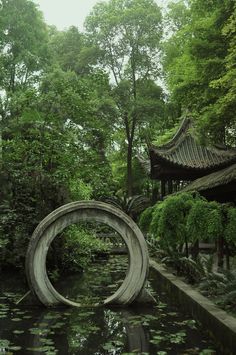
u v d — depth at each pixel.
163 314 6.43
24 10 25.38
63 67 32.44
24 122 11.33
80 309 6.73
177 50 22.14
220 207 6.53
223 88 10.80
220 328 4.89
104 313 6.48
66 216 7.05
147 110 30.08
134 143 33.84
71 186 11.52
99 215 7.10
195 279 7.54
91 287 8.95
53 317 6.20
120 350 4.75
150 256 12.98
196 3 12.59
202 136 12.23
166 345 4.93
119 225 7.11
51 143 10.74
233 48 9.38
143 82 32.78
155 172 17.72
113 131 29.17
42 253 6.93
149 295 7.07
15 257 10.05
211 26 11.38
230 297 5.62
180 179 17.17
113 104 28.56
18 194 10.24
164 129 32.50
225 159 15.84
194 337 5.29
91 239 13.05
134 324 5.82
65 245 10.45
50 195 10.12
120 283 9.45
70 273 10.77
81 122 11.95
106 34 31.31
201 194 12.38
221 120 10.60
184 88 12.34
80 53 31.30
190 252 10.12
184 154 16.77
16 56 24.55
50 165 10.99
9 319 6.08
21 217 10.06
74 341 5.08
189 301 6.41
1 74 22.69
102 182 13.44
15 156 10.88
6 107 17.59
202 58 11.72
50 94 11.41
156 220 8.37
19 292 8.29
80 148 11.60
